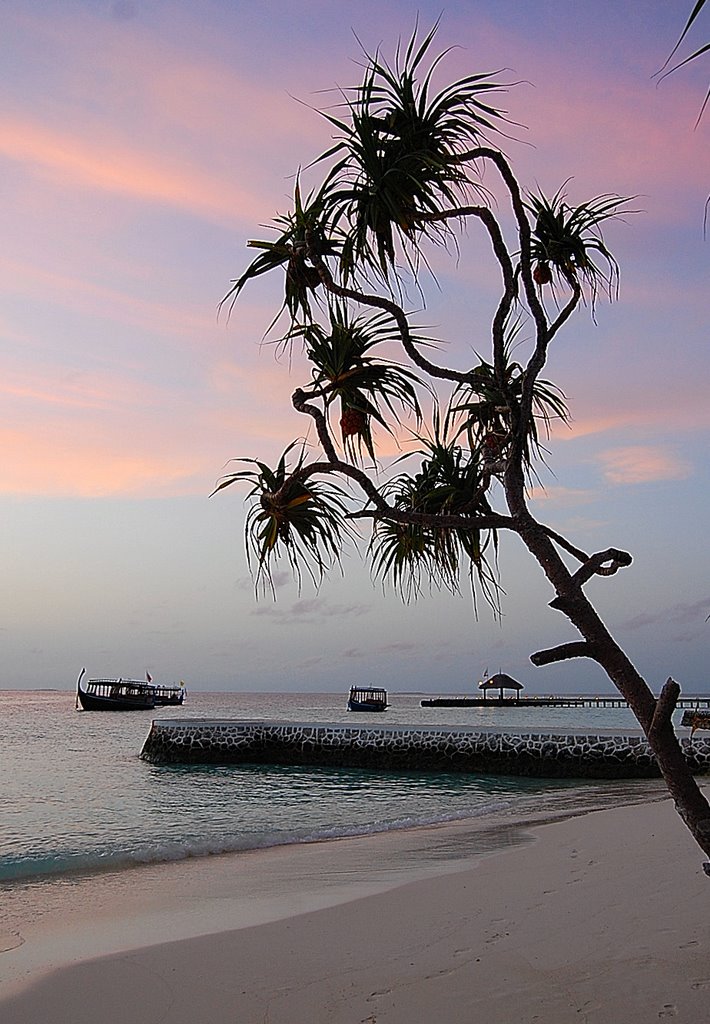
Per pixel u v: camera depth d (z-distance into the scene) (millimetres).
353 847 15508
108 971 7441
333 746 38906
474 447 5285
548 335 4523
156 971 7379
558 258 4863
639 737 33938
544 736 35219
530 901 9047
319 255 4332
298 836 17438
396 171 3996
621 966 6293
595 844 13180
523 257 4457
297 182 4293
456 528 4746
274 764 39656
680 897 8523
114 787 31000
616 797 25141
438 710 132125
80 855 15227
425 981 6457
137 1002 6664
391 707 156250
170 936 8961
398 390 4703
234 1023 6059
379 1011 5934
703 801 3668
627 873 10234
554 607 3977
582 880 10055
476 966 6691
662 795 25547
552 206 4879
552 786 30969
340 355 4629
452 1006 5840
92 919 10250
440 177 4113
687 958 6355
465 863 13078
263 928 8672
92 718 97188
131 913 10508
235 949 7910
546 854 12562
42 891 12211
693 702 86688
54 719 94062
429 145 4082
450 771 36594
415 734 37438
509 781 33312
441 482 5184
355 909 9352
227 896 11250
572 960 6590
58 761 42031
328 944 7863
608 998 5637
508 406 4434
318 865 13477
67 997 6840
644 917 7777
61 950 8625
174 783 32344
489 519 4238
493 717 96625
